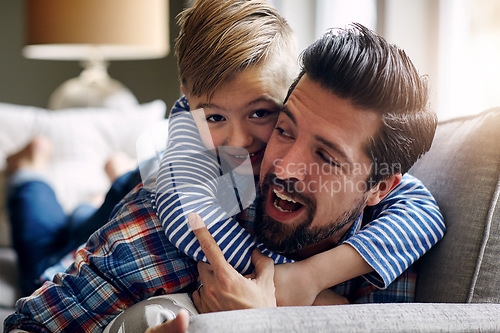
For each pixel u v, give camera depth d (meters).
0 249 1.85
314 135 0.66
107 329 0.69
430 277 0.79
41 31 2.62
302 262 0.73
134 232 0.74
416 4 1.78
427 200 0.81
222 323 0.54
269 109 0.80
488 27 1.56
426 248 0.77
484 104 1.59
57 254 1.46
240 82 0.79
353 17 2.16
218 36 0.82
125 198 0.86
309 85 0.68
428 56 1.79
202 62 0.82
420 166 0.91
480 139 0.81
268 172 0.70
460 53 1.72
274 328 0.54
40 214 1.63
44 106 3.54
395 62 0.67
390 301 0.80
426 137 0.72
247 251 0.72
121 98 3.01
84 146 2.22
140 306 0.66
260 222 0.73
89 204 1.61
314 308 0.59
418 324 0.58
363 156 0.67
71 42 2.61
